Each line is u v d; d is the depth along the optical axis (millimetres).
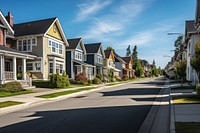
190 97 15031
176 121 8156
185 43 34688
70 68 41250
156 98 16672
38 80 29891
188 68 32656
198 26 21875
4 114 11570
